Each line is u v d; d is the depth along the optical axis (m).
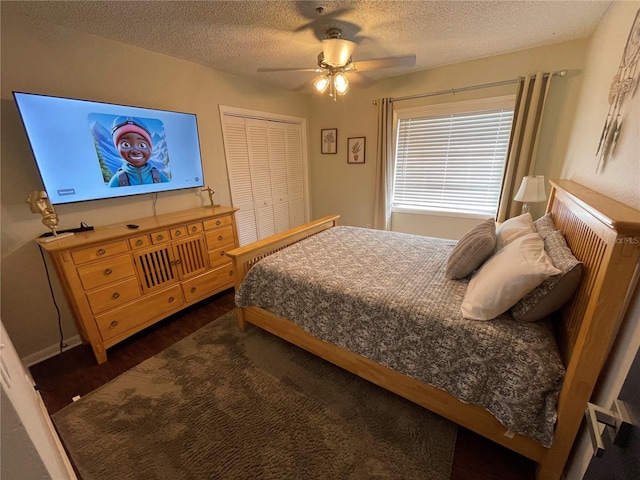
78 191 2.06
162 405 1.62
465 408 1.31
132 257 2.13
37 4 1.66
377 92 3.65
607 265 0.84
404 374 1.46
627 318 0.89
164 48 2.40
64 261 1.78
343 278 1.77
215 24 1.99
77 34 2.02
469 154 3.30
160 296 2.35
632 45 1.34
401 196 3.90
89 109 2.04
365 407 1.58
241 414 1.55
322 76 2.19
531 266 1.17
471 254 1.64
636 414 0.54
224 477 1.25
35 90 1.88
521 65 2.74
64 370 1.95
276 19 1.94
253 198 3.74
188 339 2.22
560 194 1.83
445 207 3.62
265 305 2.02
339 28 2.09
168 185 2.65
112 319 2.05
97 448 1.38
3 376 0.46
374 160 3.93
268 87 3.59
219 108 3.08
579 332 0.99
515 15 1.99
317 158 4.45
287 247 2.41
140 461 1.32
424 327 1.35
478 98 3.04
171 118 2.57
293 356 2.01
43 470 0.47
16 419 0.42
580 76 2.51
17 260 1.92
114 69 2.23
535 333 1.19
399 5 1.81
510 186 2.96
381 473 1.25
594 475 0.67
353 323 1.59
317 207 4.71
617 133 1.36
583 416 1.00
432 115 3.37
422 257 2.13
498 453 1.32
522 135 2.85
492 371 1.18
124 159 2.29
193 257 2.58
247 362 1.95
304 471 1.26
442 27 2.15
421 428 1.45
